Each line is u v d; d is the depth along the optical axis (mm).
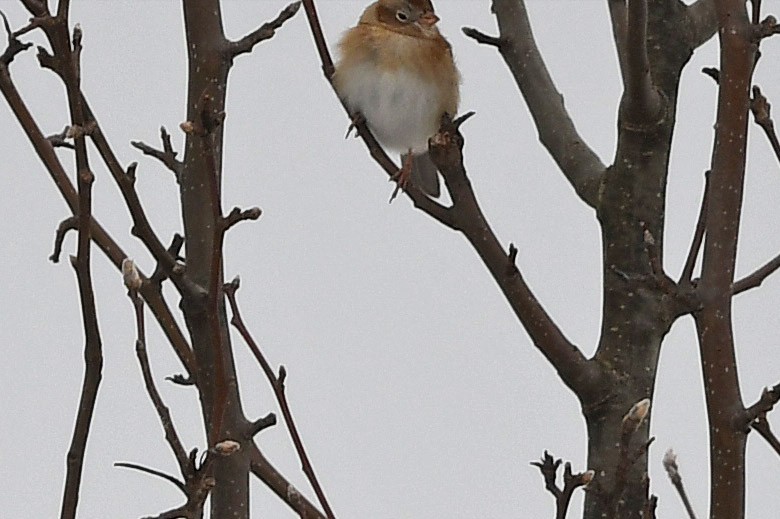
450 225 7012
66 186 6594
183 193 6789
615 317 7672
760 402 5492
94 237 6887
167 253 6051
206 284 6602
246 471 6258
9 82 6395
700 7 7973
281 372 6203
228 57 6859
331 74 7715
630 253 7730
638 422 5031
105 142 5742
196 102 6832
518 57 9055
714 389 5574
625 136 7785
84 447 5359
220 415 5438
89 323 5324
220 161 6859
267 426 6266
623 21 8695
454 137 6855
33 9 5176
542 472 5340
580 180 8227
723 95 5793
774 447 5707
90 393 5352
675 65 7816
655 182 7785
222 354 5473
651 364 7629
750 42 5785
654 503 5840
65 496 5336
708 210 5781
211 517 6266
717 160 5777
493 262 7102
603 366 7559
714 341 5602
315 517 6809
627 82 7625
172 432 5176
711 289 5645
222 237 5355
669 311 7660
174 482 5133
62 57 5098
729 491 5516
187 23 6895
